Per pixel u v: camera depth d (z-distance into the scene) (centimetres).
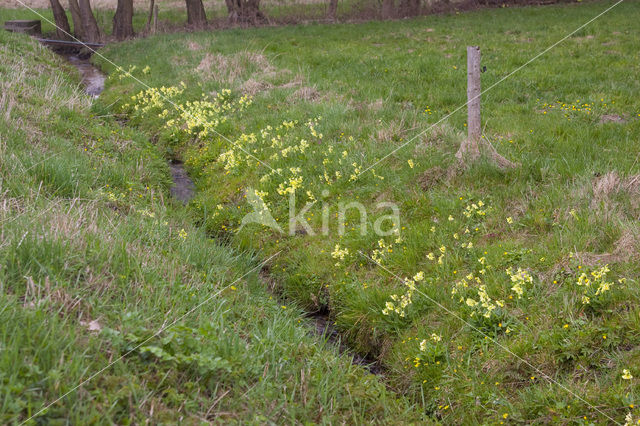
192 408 362
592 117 936
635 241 527
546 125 900
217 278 591
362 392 437
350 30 2098
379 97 1133
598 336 451
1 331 362
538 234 607
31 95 1077
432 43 1723
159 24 2520
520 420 407
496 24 2020
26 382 334
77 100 1183
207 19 2720
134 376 366
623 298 474
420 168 773
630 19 1884
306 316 617
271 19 2609
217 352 418
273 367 429
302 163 866
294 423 381
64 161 735
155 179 896
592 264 522
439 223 664
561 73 1252
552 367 445
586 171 683
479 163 737
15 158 695
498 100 1096
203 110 1124
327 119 1005
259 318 530
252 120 1079
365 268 638
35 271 448
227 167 888
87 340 387
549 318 484
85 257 489
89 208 634
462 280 546
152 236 618
